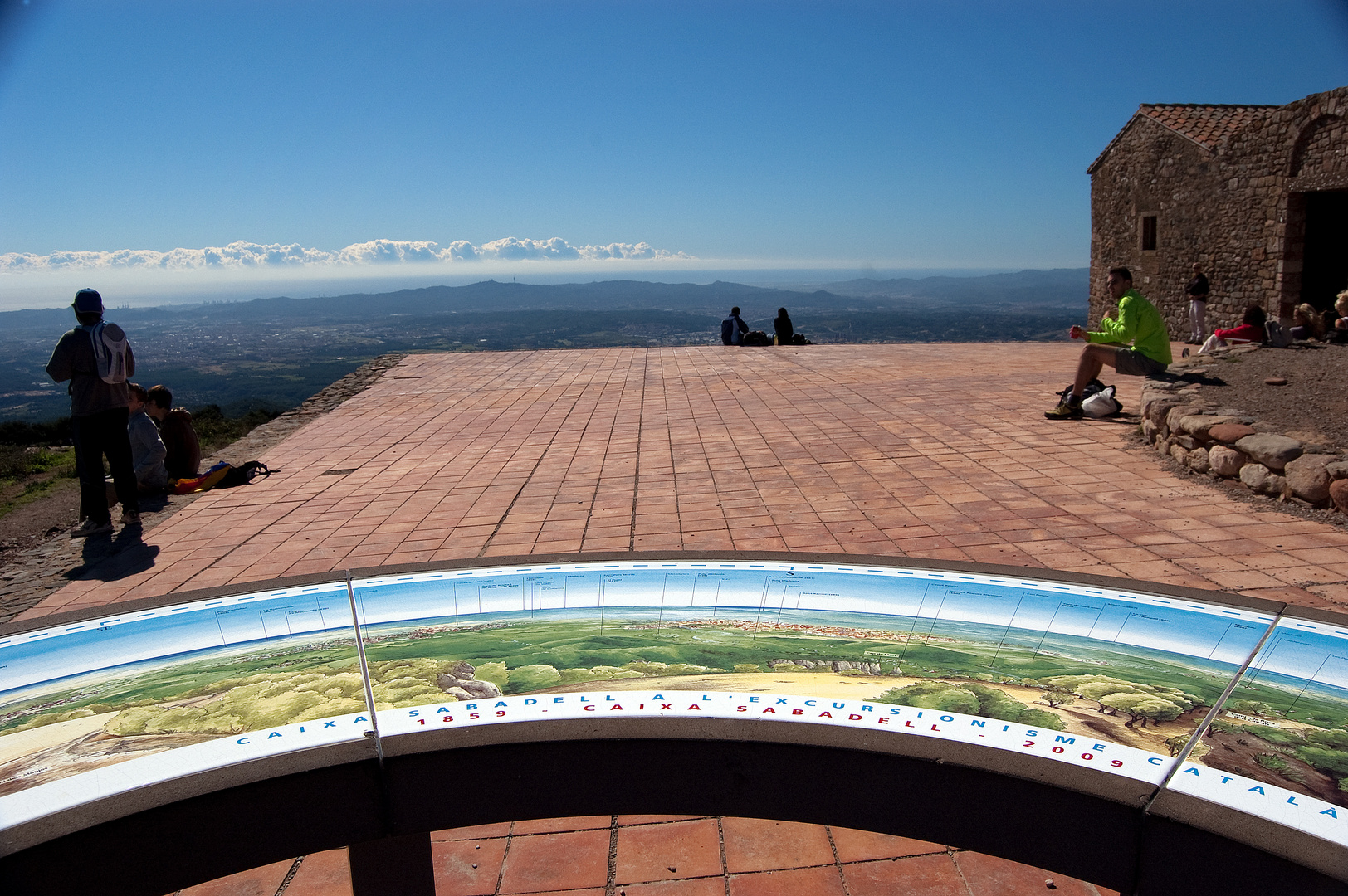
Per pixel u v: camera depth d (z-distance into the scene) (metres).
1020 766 1.57
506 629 2.41
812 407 9.14
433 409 10.57
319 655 2.25
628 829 2.77
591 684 2.00
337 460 8.01
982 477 5.98
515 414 9.93
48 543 5.95
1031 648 2.17
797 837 2.69
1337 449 4.97
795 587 2.72
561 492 6.30
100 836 1.52
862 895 2.42
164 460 7.18
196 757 1.71
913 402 9.17
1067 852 1.52
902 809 1.63
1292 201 15.82
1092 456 6.40
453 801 1.72
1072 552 4.39
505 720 1.80
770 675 2.02
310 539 5.57
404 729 1.78
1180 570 4.07
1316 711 1.79
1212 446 5.64
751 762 1.69
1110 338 7.56
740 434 7.97
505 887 2.51
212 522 6.16
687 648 2.22
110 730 1.86
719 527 5.20
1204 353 8.64
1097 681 1.95
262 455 8.44
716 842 2.68
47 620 2.60
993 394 9.41
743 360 13.89
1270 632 2.23
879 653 2.15
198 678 2.13
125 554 5.52
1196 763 1.57
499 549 5.07
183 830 1.59
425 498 6.42
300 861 2.66
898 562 2.93
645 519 5.48
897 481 5.98
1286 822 1.40
